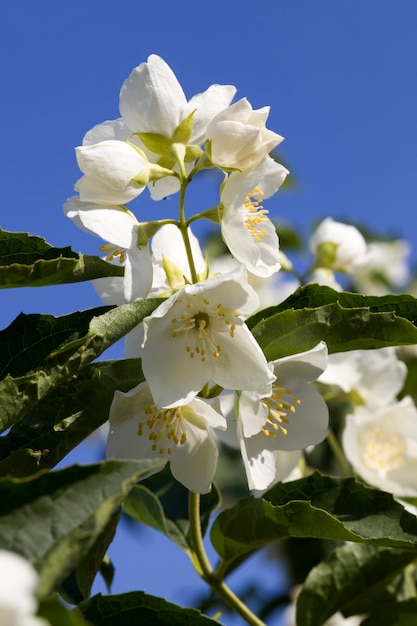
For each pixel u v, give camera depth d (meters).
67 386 0.32
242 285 0.34
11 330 0.33
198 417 0.34
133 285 0.33
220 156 0.34
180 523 0.40
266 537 0.35
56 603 0.21
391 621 0.39
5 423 0.30
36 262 0.31
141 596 0.28
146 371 0.33
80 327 0.33
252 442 0.35
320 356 0.34
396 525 0.34
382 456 0.47
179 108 0.35
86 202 0.34
